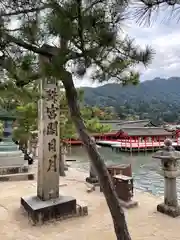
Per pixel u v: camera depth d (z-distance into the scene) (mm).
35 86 2861
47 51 1982
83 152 21016
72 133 8547
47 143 4340
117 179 5082
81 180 7508
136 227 3893
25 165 8172
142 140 27047
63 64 1894
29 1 1826
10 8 1896
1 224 3975
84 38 1812
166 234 3646
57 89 4543
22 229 3791
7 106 2889
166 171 4430
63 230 3773
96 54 1868
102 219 4223
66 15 1700
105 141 29000
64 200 4250
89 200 5355
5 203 5055
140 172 12781
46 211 4020
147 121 35000
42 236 3566
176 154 4359
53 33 1771
